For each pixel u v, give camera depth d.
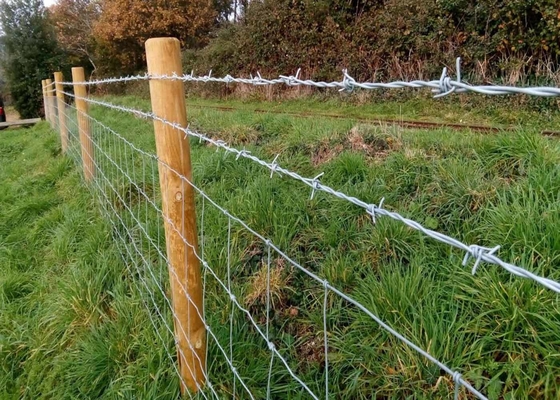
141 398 1.76
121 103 10.41
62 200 4.06
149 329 2.04
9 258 3.19
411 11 6.82
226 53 10.98
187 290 1.60
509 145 2.47
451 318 1.64
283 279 2.20
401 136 3.18
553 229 1.74
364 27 7.57
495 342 1.52
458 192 2.29
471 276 1.72
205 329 1.67
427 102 5.93
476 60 5.92
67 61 16.80
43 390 2.05
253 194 2.75
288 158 3.35
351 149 3.20
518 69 5.45
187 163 1.55
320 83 1.01
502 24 5.61
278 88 8.65
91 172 4.00
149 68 1.52
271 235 2.46
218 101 9.95
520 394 1.37
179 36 16.41
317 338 1.88
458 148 2.78
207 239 2.53
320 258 2.25
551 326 1.43
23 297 2.76
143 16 16.20
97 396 1.93
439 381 1.46
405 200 2.48
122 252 2.74
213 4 16.94
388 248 2.09
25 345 2.31
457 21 6.30
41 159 5.87
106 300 2.43
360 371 1.64
